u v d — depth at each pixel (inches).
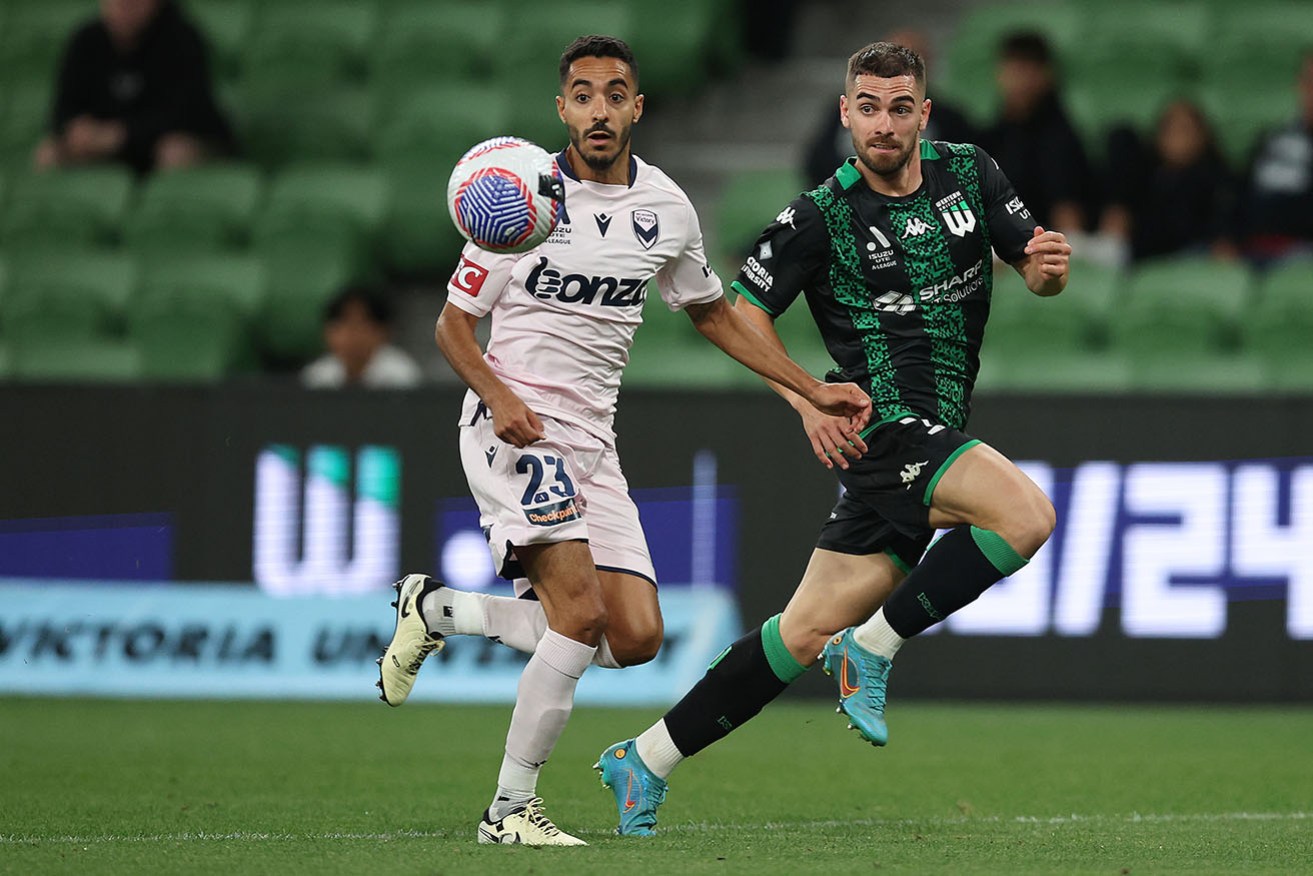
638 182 729.6
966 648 1360.7
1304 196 1637.6
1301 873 615.5
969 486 719.7
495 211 669.9
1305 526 1320.1
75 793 890.7
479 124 1932.8
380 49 2065.7
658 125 2076.8
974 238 762.2
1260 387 1504.7
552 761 1050.1
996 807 874.1
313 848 665.0
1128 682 1338.6
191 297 1713.8
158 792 897.5
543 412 724.0
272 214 1822.1
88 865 615.2
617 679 1365.7
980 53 1963.6
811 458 1358.3
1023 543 709.3
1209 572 1332.4
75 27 2156.7
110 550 1405.0
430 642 757.9
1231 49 1916.8
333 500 1389.0
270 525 1393.9
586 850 661.9
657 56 2043.6
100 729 1198.3
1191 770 1024.9
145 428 1402.6
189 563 1400.1
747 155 2042.3
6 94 2138.3
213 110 1923.0
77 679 1401.3
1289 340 1534.2
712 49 2112.5
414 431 1384.1
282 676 1389.0
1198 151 1683.1
